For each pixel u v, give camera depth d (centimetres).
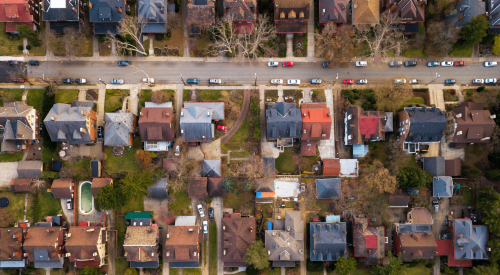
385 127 7375
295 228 7219
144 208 7525
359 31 7588
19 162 7362
